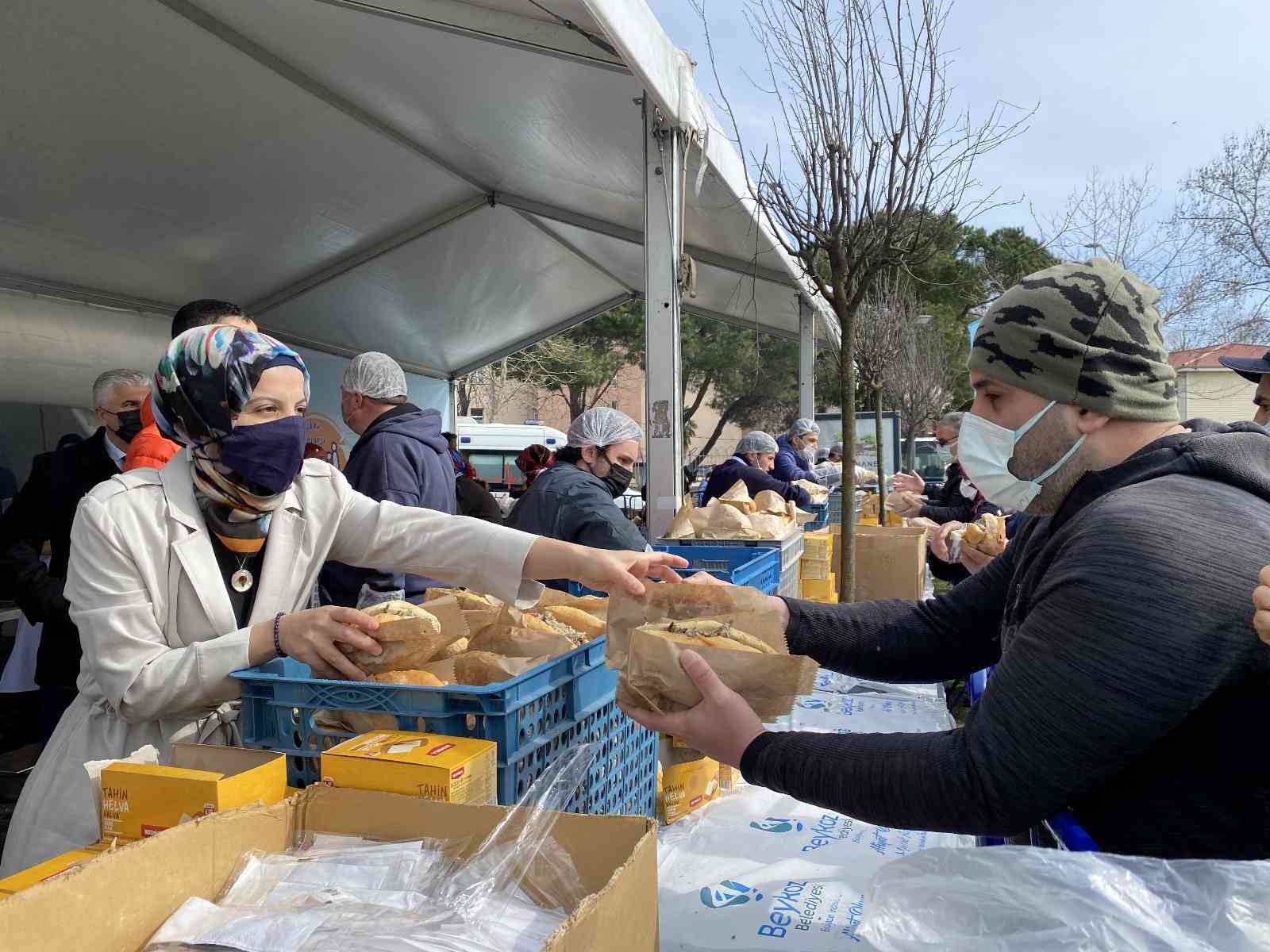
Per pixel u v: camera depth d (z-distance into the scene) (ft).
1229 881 2.86
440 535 6.03
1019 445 4.29
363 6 13.39
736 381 98.94
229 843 3.53
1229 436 3.92
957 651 5.72
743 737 4.00
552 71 15.03
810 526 24.89
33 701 16.56
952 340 83.35
